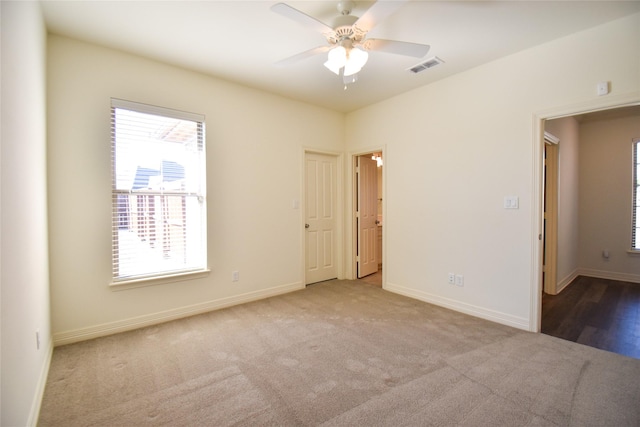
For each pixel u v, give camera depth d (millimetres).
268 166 3781
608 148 4613
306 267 4320
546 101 2621
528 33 2463
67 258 2504
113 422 1604
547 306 3410
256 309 3346
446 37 2520
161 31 2418
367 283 4434
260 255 3727
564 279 4176
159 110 2949
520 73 2768
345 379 1992
